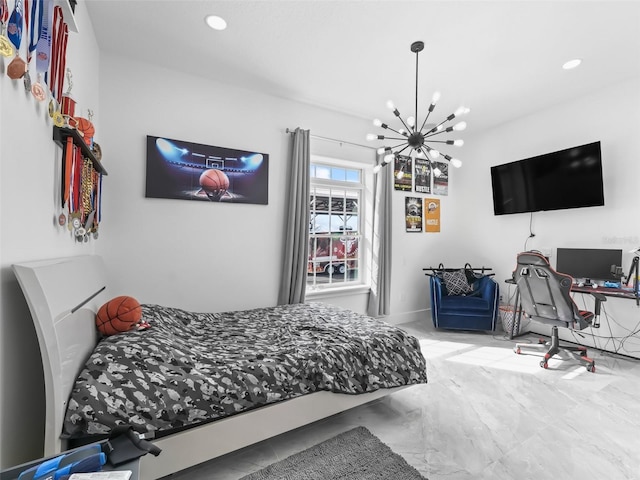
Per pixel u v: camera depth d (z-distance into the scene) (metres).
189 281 2.78
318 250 3.75
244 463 1.54
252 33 2.24
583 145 3.14
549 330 3.60
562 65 2.66
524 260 2.85
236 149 2.99
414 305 4.39
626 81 2.95
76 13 1.75
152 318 1.85
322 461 1.54
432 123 3.97
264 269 3.17
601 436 1.75
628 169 2.96
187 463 1.31
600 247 3.16
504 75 2.82
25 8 1.00
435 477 1.44
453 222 4.76
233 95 2.99
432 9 1.99
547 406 2.07
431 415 1.98
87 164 1.71
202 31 2.22
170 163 2.68
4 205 0.87
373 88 3.06
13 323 0.92
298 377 1.62
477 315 3.63
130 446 0.78
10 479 0.66
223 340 1.96
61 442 0.99
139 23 2.13
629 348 2.97
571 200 3.25
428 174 4.50
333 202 3.88
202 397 1.34
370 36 2.27
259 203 3.11
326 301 3.64
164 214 2.67
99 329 1.50
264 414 1.51
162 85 2.66
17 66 0.89
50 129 1.23
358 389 1.78
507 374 2.58
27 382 0.99
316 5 1.97
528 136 3.78
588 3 1.93
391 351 1.99
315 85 3.00
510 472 1.47
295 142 3.24
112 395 1.15
